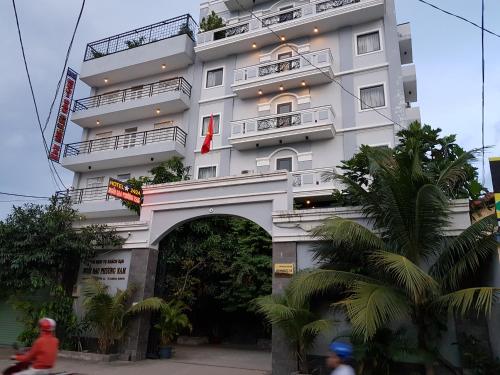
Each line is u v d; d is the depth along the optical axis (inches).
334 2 845.2
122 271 488.4
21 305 478.0
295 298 331.3
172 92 918.4
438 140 460.1
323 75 795.4
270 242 653.3
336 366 196.5
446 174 316.8
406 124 727.1
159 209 490.0
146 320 469.1
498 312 304.7
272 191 429.7
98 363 423.5
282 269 388.5
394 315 271.0
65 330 470.6
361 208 370.0
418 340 304.8
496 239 286.8
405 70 898.7
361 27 826.8
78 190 957.2
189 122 928.9
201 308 768.9
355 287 297.0
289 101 845.8
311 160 773.3
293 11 884.6
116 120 1016.2
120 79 1058.1
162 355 487.5
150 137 962.7
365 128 753.0
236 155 848.9
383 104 759.7
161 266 498.3
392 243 324.8
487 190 399.2
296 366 350.3
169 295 591.5
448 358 310.8
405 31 908.0
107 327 447.8
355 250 337.1
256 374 402.0
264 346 705.0
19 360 240.2
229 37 916.6
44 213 489.1
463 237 300.5
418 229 309.0
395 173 319.6
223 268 629.6
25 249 468.4
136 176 960.3
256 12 981.2
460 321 313.7
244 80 861.2
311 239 386.9
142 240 485.7
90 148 1007.6
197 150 894.4
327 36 855.1
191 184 478.3
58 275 499.8
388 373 310.7
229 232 667.4
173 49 962.1
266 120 807.7
